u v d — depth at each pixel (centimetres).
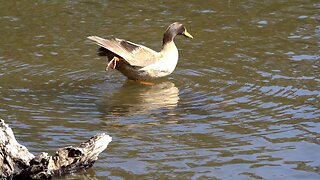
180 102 1305
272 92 1341
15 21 1791
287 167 1024
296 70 1464
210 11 1880
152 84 1422
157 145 1099
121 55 1376
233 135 1141
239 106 1276
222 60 1540
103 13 1861
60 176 998
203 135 1141
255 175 1000
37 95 1335
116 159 1048
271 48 1609
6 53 1570
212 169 1017
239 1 1959
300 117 1215
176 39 1680
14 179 991
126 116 1234
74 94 1351
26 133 1140
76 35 1697
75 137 1129
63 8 1895
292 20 1806
